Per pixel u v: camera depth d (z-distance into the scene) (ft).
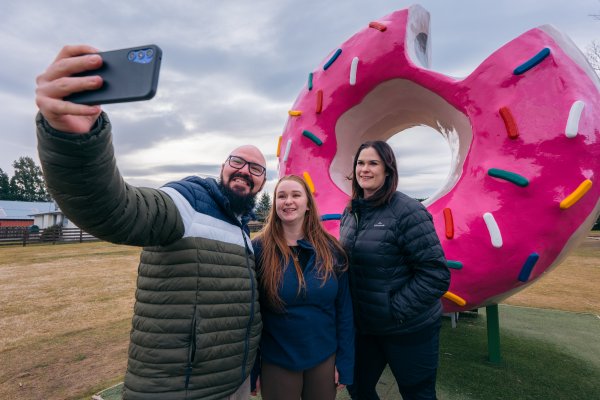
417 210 5.48
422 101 9.91
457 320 13.73
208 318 3.97
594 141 6.63
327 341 5.25
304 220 5.67
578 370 9.23
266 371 5.24
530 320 13.79
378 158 5.72
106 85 2.47
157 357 3.82
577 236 7.00
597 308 15.64
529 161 6.95
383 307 5.49
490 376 8.91
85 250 42.52
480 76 8.04
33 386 9.08
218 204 4.50
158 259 4.02
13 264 30.58
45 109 2.44
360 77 9.84
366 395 6.42
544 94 7.10
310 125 10.41
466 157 8.07
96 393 8.59
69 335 12.80
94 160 2.78
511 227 6.88
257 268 5.29
